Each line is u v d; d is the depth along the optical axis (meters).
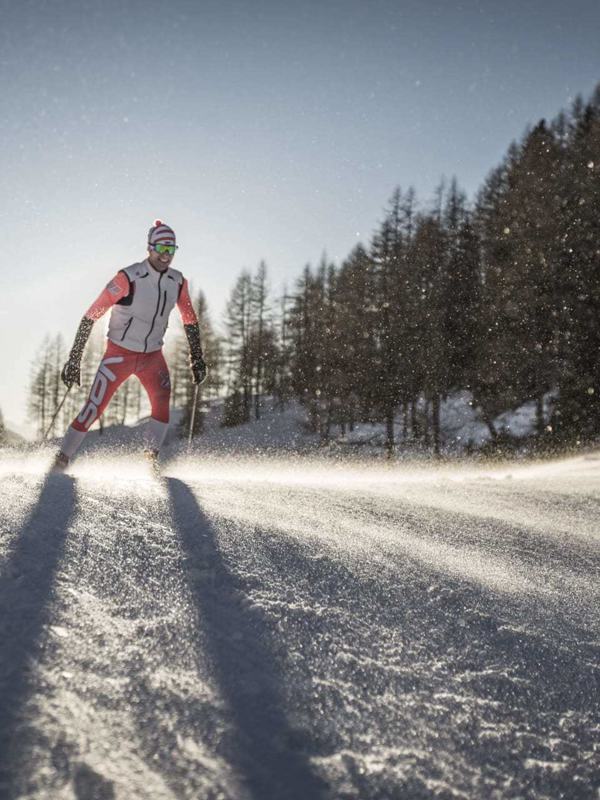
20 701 1.32
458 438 28.44
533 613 2.43
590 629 2.37
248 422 46.22
